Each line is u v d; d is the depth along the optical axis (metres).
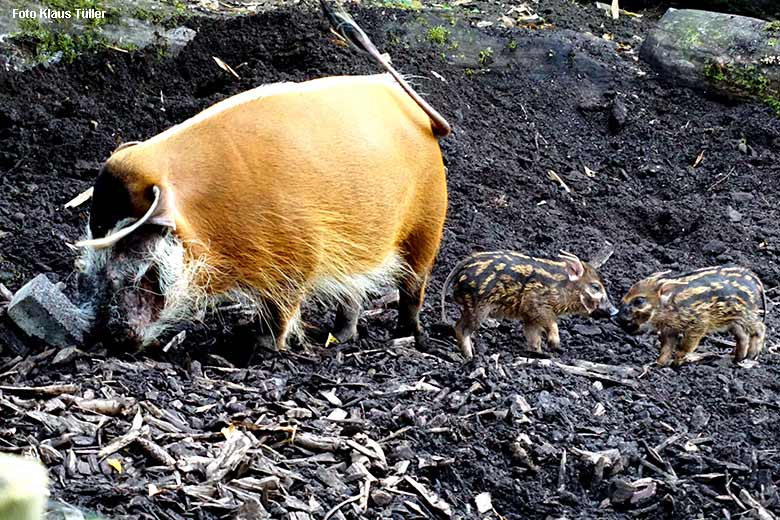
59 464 3.36
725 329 5.25
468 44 8.88
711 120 8.55
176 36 7.90
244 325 4.94
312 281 4.69
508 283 5.16
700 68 8.74
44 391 3.88
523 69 8.81
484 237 6.75
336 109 4.66
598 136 8.38
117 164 4.14
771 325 5.98
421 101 4.98
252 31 8.20
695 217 7.39
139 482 3.33
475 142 7.88
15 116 6.84
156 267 4.24
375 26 8.75
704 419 4.35
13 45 7.25
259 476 3.50
